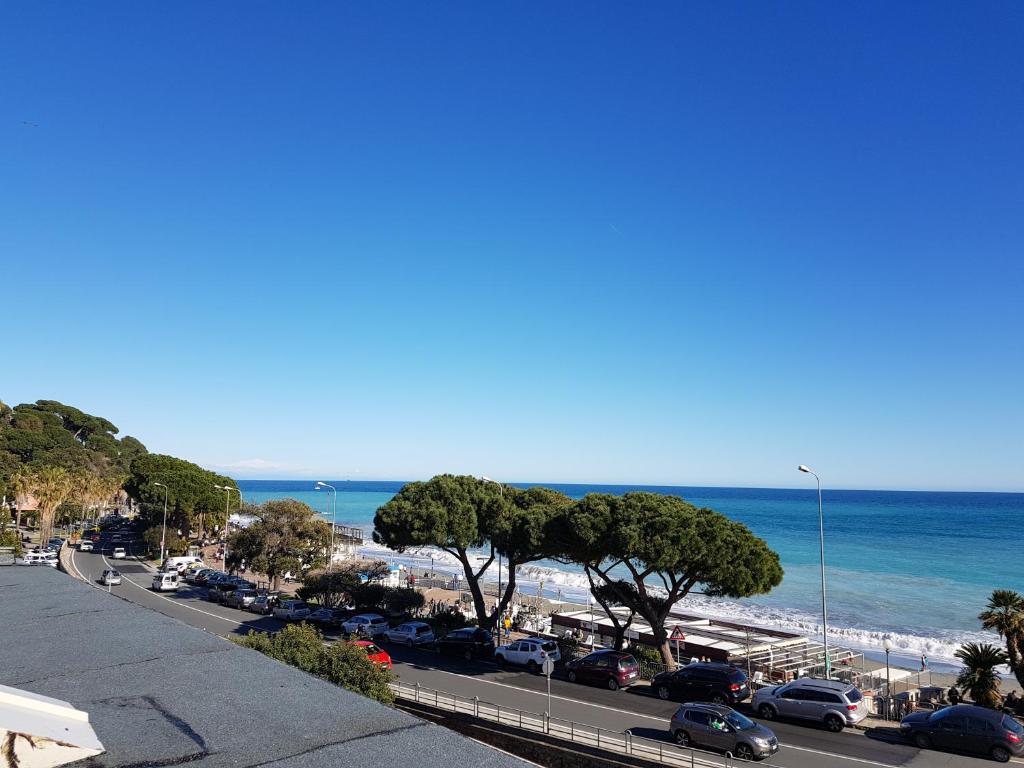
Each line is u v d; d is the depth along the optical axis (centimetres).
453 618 4853
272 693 558
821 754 2327
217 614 5053
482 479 4650
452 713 2681
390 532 4319
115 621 854
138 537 10450
